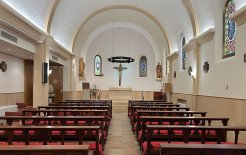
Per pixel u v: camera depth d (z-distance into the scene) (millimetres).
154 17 14773
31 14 8398
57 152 2604
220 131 4324
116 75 20328
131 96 18844
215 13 8227
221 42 8062
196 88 10031
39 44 9555
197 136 5059
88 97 17688
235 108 6715
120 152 5926
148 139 4277
